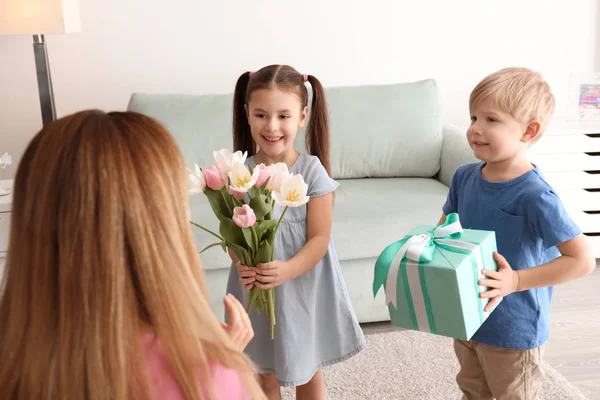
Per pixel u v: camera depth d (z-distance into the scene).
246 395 0.79
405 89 3.13
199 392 0.70
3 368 0.70
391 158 3.09
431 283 1.30
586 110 3.30
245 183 1.33
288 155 1.68
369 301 2.60
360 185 2.97
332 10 3.41
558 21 3.59
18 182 0.73
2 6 2.71
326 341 1.73
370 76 3.52
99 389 0.67
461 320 1.30
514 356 1.51
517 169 1.49
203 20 3.32
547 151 3.04
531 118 1.45
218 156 1.40
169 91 3.38
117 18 3.25
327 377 2.24
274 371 1.69
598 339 2.49
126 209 0.69
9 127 3.30
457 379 1.69
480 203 1.53
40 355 0.69
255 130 1.63
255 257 1.46
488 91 1.46
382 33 3.47
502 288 1.38
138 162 0.71
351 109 3.08
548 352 2.40
